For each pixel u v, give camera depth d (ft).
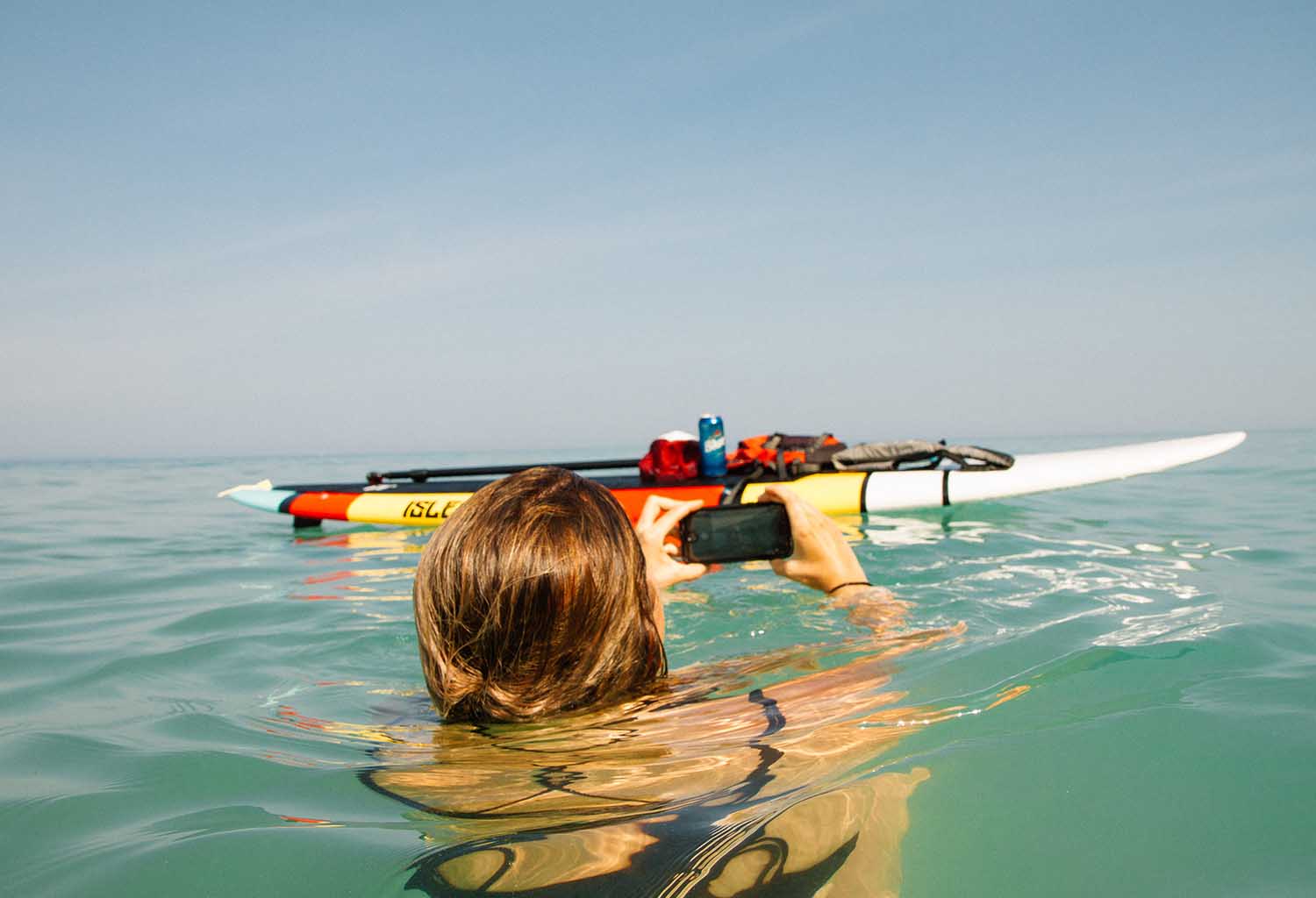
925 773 3.28
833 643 5.56
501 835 2.75
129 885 2.76
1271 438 61.82
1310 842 2.85
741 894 2.32
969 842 2.78
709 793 3.02
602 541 3.81
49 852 3.10
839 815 2.84
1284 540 12.55
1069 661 5.01
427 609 3.85
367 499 20.80
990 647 5.39
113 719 5.43
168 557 15.47
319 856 2.78
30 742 4.80
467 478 26.45
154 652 7.89
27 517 23.57
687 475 19.35
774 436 20.02
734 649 7.10
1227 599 8.10
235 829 3.12
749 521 5.98
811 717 3.92
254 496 21.91
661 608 4.24
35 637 8.86
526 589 3.66
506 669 3.78
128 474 63.36
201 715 5.40
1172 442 20.85
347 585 12.05
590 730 3.80
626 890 2.33
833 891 2.36
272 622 9.33
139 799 3.68
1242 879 2.63
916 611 7.62
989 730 3.78
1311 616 7.09
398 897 2.50
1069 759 3.48
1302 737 3.76
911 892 2.46
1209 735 3.77
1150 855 2.75
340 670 6.95
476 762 3.52
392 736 4.31
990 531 14.71
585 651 3.79
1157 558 11.23
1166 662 5.14
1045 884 2.56
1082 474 19.07
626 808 2.89
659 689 4.17
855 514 18.35
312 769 3.86
